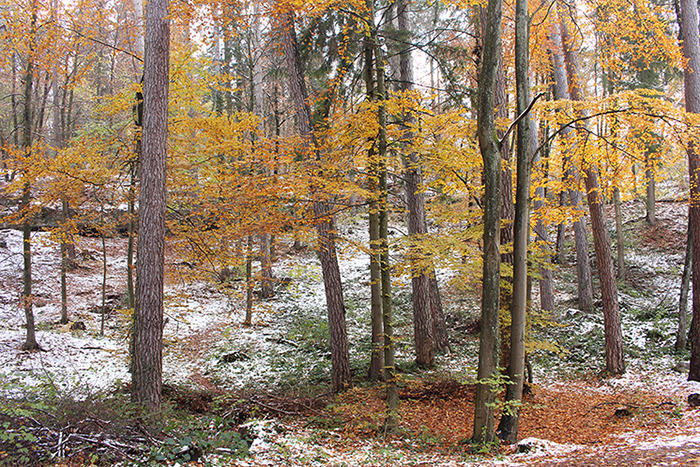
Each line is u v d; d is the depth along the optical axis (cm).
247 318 1569
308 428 767
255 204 820
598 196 1109
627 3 990
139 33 1155
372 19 891
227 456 546
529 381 967
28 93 1128
